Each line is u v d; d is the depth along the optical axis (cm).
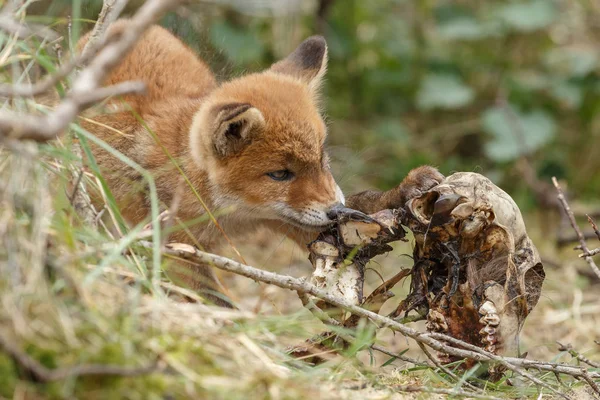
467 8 1677
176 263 789
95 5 1180
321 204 910
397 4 1716
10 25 677
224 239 975
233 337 602
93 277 549
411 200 735
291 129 913
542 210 1497
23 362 468
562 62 1672
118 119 920
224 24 1436
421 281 755
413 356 955
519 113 1568
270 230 1030
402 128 1600
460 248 718
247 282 1146
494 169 1582
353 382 656
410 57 1652
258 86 955
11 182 573
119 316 541
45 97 759
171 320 575
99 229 719
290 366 648
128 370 480
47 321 513
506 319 709
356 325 748
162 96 967
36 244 545
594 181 1595
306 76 1049
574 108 1612
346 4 1645
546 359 948
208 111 895
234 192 926
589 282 1209
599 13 1705
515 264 718
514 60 1694
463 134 1639
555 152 1593
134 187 898
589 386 734
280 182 924
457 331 733
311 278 775
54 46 848
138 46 988
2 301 503
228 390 526
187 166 909
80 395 483
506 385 733
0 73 702
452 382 725
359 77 1633
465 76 1675
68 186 698
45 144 629
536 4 1611
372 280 1219
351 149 1538
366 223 762
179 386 514
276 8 1436
